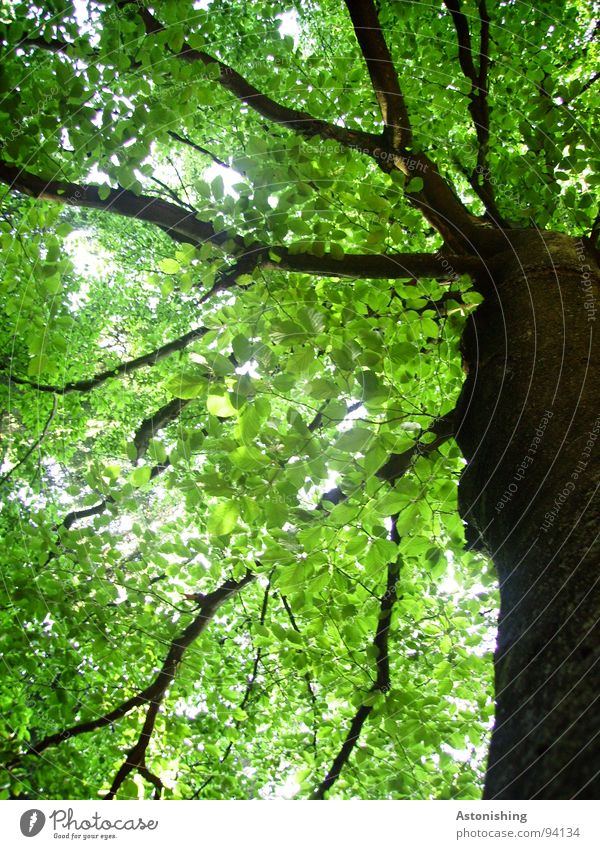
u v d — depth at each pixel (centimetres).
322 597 388
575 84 411
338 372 322
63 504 755
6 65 385
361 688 430
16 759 392
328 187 362
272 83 534
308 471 298
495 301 317
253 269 344
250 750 655
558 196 415
